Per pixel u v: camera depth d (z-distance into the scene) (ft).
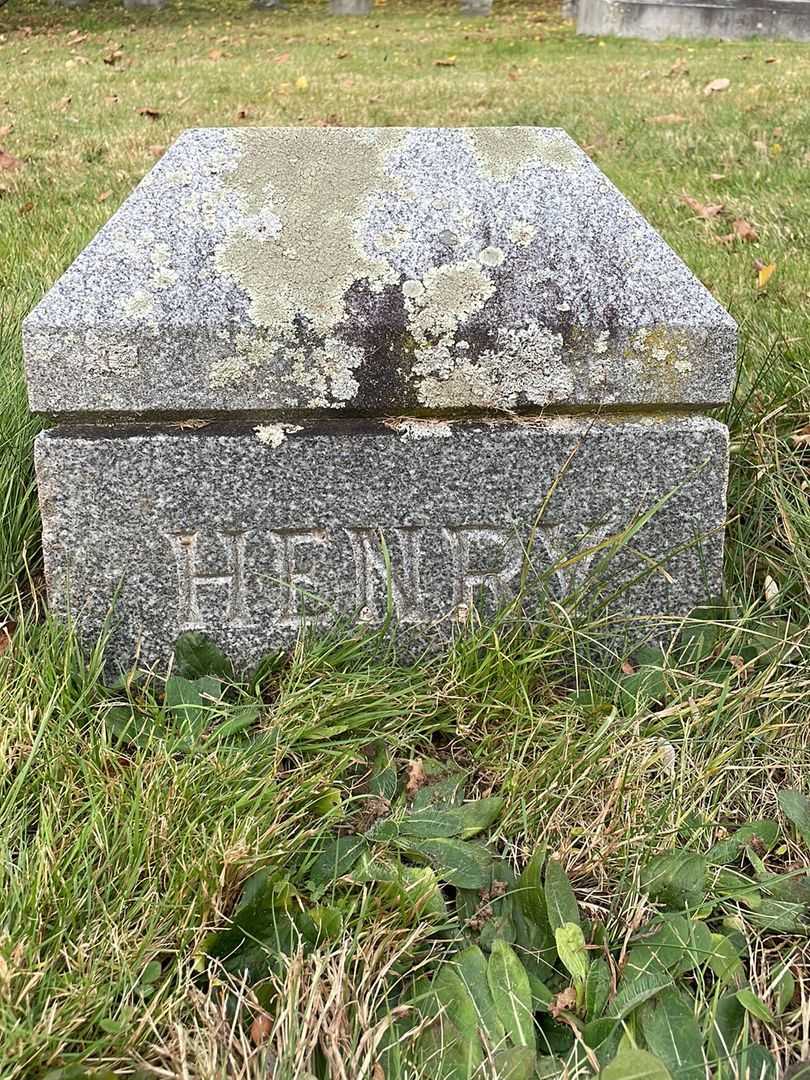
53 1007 1.45
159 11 14.26
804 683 2.06
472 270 1.98
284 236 1.99
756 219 4.72
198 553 2.07
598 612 2.18
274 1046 1.48
